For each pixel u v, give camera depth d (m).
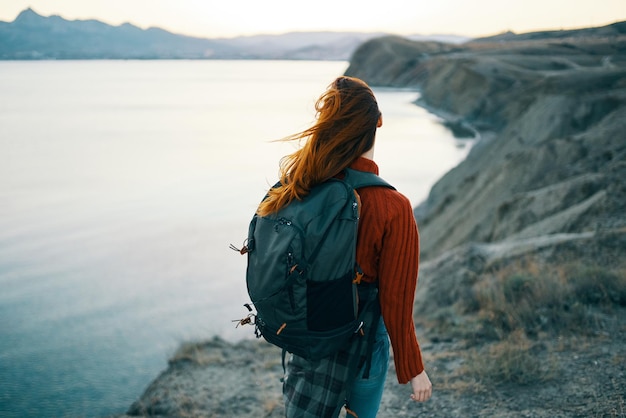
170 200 57.59
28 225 48.56
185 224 46.75
